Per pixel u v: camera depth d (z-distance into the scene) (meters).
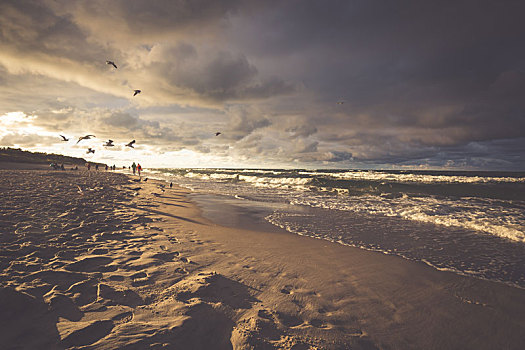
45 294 3.07
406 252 6.58
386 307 3.93
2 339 2.25
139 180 26.44
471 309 3.99
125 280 3.76
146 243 5.64
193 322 2.89
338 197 17.88
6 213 6.50
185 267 4.54
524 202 16.03
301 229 8.73
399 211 12.34
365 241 7.49
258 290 4.05
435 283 4.86
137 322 2.78
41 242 4.81
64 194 10.70
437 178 39.25
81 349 2.29
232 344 2.70
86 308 2.95
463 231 8.78
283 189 24.00
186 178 42.44
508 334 3.41
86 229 6.05
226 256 5.44
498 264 5.86
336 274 5.03
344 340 3.04
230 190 22.58
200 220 9.27
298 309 3.61
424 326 3.52
